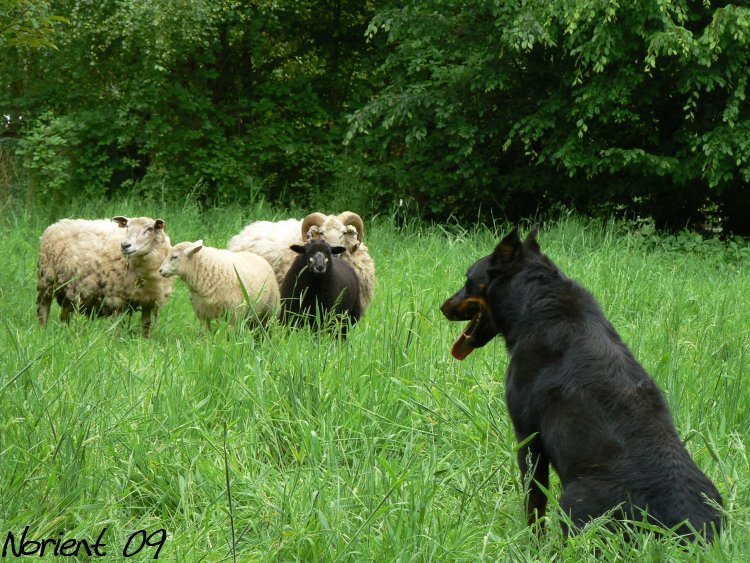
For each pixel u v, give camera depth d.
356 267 10.36
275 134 20.66
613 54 15.03
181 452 5.05
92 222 9.78
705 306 10.04
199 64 20.64
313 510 4.24
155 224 9.36
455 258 12.74
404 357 6.48
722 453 5.16
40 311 9.85
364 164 19.45
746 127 15.21
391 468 4.39
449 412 5.74
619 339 4.44
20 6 10.08
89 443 4.86
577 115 16.36
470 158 17.84
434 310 8.41
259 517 4.40
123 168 20.23
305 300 9.27
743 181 16.92
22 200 17.83
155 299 9.59
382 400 5.75
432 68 17.56
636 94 15.76
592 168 16.17
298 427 5.47
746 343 7.72
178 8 17.67
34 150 18.05
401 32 17.55
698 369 6.56
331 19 21.86
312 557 4.04
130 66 20.14
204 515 4.34
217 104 21.62
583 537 3.67
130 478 4.79
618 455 3.94
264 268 9.52
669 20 14.19
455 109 17.58
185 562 3.95
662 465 3.84
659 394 4.20
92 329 7.95
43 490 4.32
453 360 6.62
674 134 16.19
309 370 6.06
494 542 4.16
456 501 4.71
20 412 5.11
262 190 21.11
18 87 21.25
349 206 18.80
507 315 4.67
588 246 13.94
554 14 14.71
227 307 8.90
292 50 22.55
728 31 14.44
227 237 15.02
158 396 5.59
